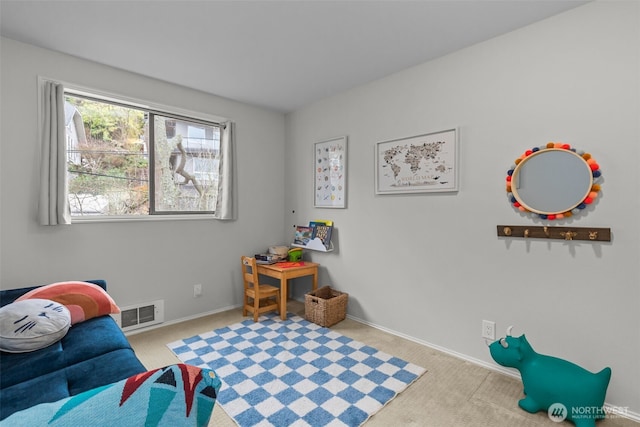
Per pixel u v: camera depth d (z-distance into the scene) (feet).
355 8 6.26
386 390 6.59
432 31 7.10
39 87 7.68
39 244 7.81
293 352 8.21
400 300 9.30
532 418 5.78
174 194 10.39
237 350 8.30
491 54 7.41
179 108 10.07
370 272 10.09
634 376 5.78
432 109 8.47
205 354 8.06
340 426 5.56
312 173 11.91
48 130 7.72
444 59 8.23
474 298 7.79
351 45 7.70
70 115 8.63
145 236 9.53
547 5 6.20
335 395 6.41
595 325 6.16
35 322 5.31
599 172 6.02
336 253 11.13
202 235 10.78
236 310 11.41
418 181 8.78
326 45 7.70
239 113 11.64
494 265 7.45
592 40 6.12
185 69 8.95
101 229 8.75
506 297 7.28
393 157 9.34
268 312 11.27
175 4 6.11
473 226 7.78
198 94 10.55
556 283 6.60
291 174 12.85
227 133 11.10
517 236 7.06
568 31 6.38
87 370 4.84
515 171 6.98
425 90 8.61
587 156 6.13
